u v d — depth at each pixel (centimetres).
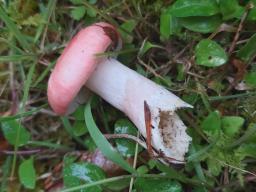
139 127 26
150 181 26
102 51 25
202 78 28
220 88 27
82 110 29
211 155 26
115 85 26
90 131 26
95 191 26
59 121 31
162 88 26
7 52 31
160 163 25
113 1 30
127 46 29
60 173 30
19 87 31
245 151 25
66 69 25
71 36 30
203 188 26
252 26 27
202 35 28
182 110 27
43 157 30
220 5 26
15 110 31
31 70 29
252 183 26
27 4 31
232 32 28
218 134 26
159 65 29
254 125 24
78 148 30
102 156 28
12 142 29
